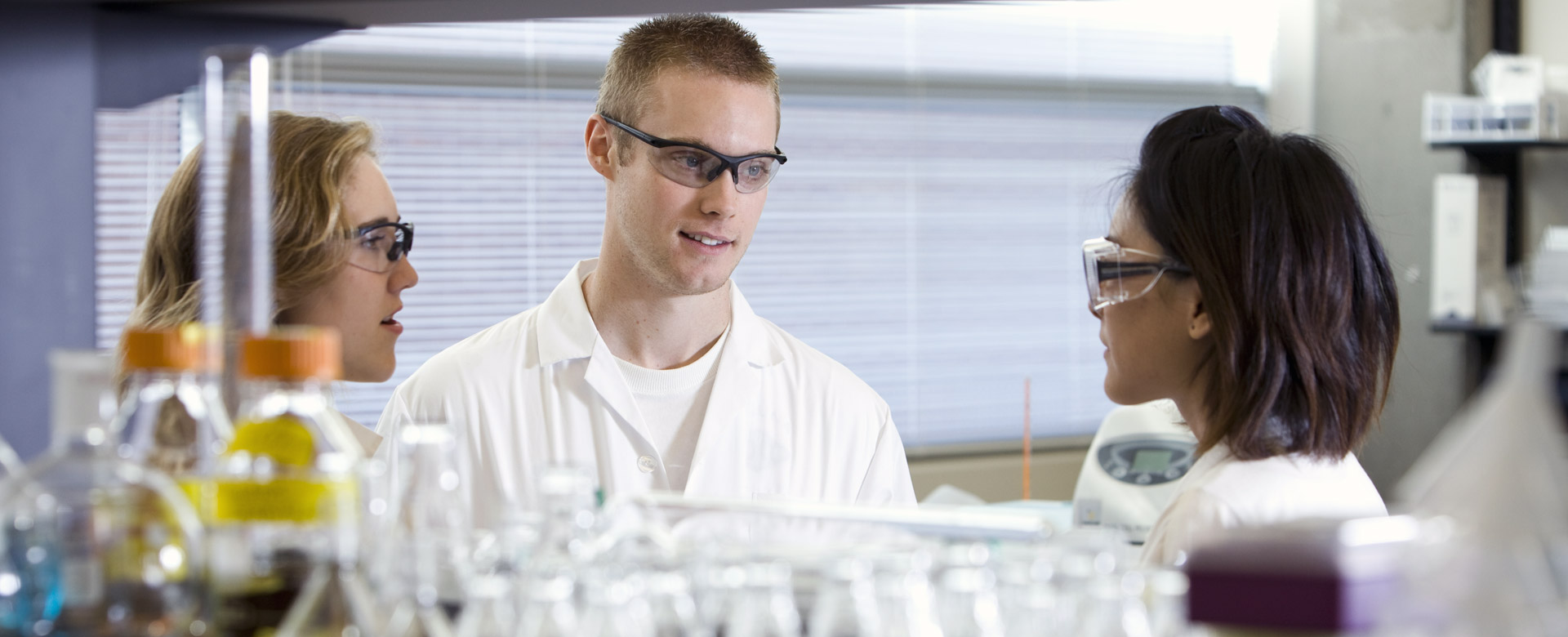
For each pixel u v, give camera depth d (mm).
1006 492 4711
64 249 1586
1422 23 3797
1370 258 1263
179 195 1500
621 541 926
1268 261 1194
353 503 840
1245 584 743
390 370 1750
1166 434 2455
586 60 4602
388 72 4391
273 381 839
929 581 806
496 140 4516
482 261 4508
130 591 834
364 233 1659
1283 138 1266
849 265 4762
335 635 793
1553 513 753
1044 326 4953
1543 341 787
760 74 1707
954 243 4871
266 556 823
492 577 812
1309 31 4555
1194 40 5098
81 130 1605
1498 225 3441
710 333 1825
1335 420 1201
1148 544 1221
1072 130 4988
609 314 1787
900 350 4801
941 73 4859
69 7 1608
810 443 1822
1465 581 746
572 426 1748
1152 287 1273
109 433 857
